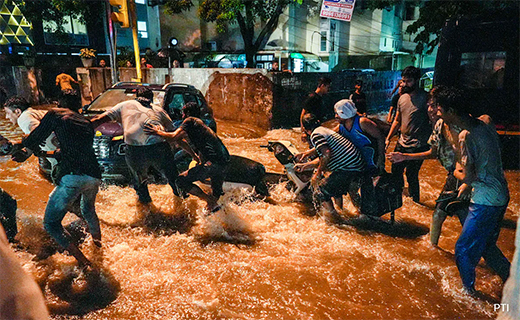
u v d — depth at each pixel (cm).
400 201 444
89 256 371
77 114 346
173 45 2130
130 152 459
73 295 310
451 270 358
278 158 540
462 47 745
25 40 1819
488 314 293
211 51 2412
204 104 782
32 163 694
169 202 520
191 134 442
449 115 290
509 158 701
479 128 286
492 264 315
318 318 289
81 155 336
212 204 468
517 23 687
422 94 484
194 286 327
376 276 349
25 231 418
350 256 386
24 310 74
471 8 975
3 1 1730
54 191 338
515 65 691
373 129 432
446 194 378
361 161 441
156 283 330
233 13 1600
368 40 2878
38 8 1767
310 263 370
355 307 303
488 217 292
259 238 425
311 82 1249
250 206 514
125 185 586
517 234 77
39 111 404
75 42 1953
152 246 400
